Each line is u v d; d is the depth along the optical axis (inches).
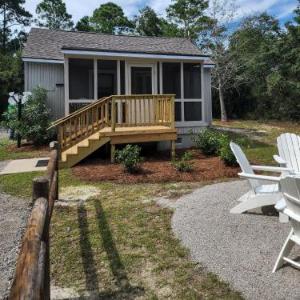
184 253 149.9
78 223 191.9
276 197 187.6
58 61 529.0
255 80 943.7
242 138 564.1
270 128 741.3
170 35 1330.0
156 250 154.5
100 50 450.3
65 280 131.9
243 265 135.7
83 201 236.2
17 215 214.4
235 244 155.2
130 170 316.2
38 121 502.0
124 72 491.2
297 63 823.7
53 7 1712.6
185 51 568.4
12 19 1640.0
